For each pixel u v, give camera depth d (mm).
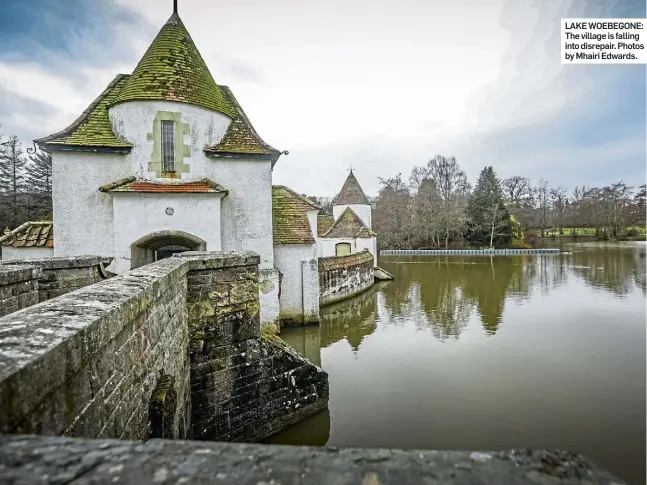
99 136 11750
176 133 11953
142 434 3586
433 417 8180
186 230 11445
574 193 82688
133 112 11695
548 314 17812
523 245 64000
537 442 7211
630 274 31531
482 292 24188
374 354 12422
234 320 6668
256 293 6996
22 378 1637
